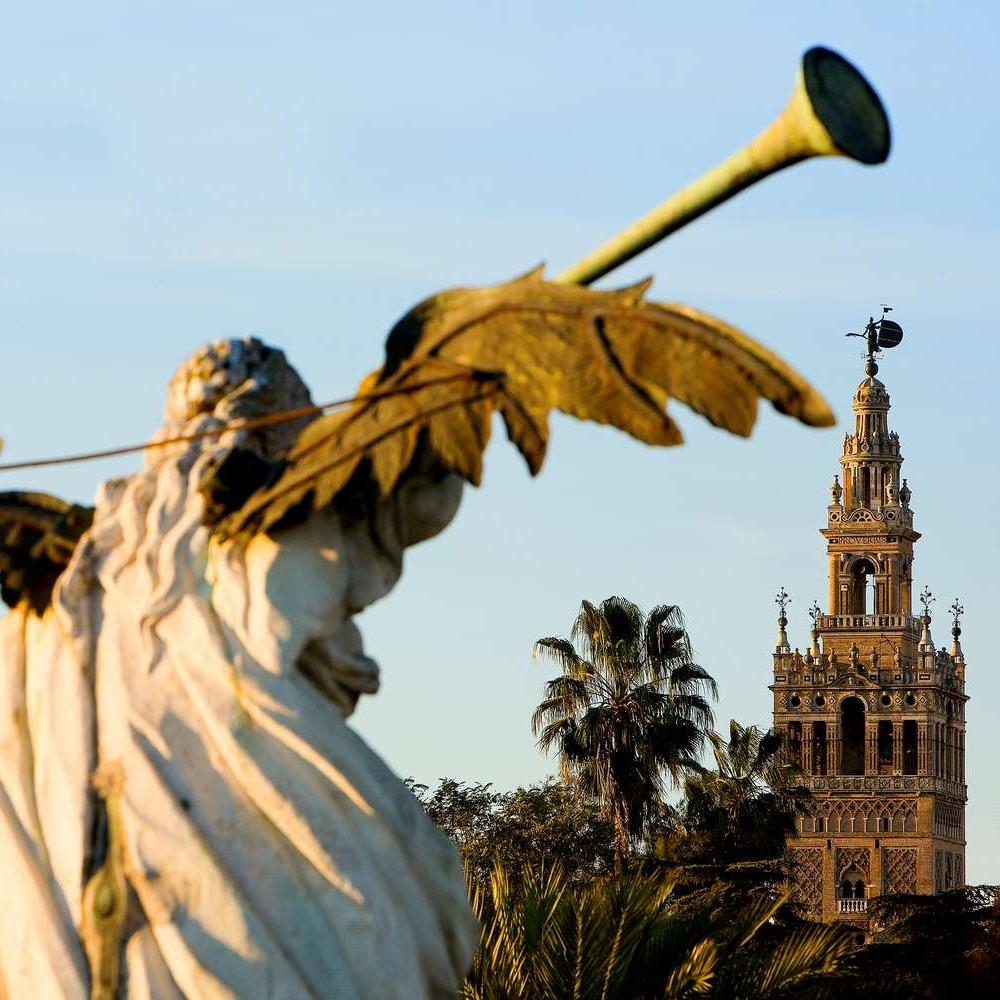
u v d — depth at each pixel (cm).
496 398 1234
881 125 1159
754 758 11019
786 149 1172
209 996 1194
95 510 1317
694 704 9850
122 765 1235
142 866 1212
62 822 1235
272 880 1220
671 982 3791
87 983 1210
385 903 1230
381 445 1248
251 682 1242
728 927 4062
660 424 1202
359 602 1281
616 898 3841
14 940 1233
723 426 1190
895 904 7744
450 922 1265
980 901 7612
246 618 1255
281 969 1202
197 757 1237
